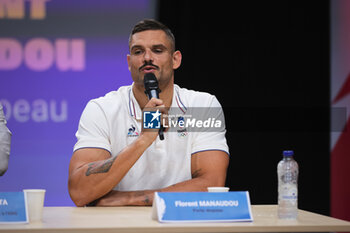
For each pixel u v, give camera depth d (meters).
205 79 9.12
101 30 9.05
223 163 5.50
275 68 9.21
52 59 8.98
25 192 3.70
